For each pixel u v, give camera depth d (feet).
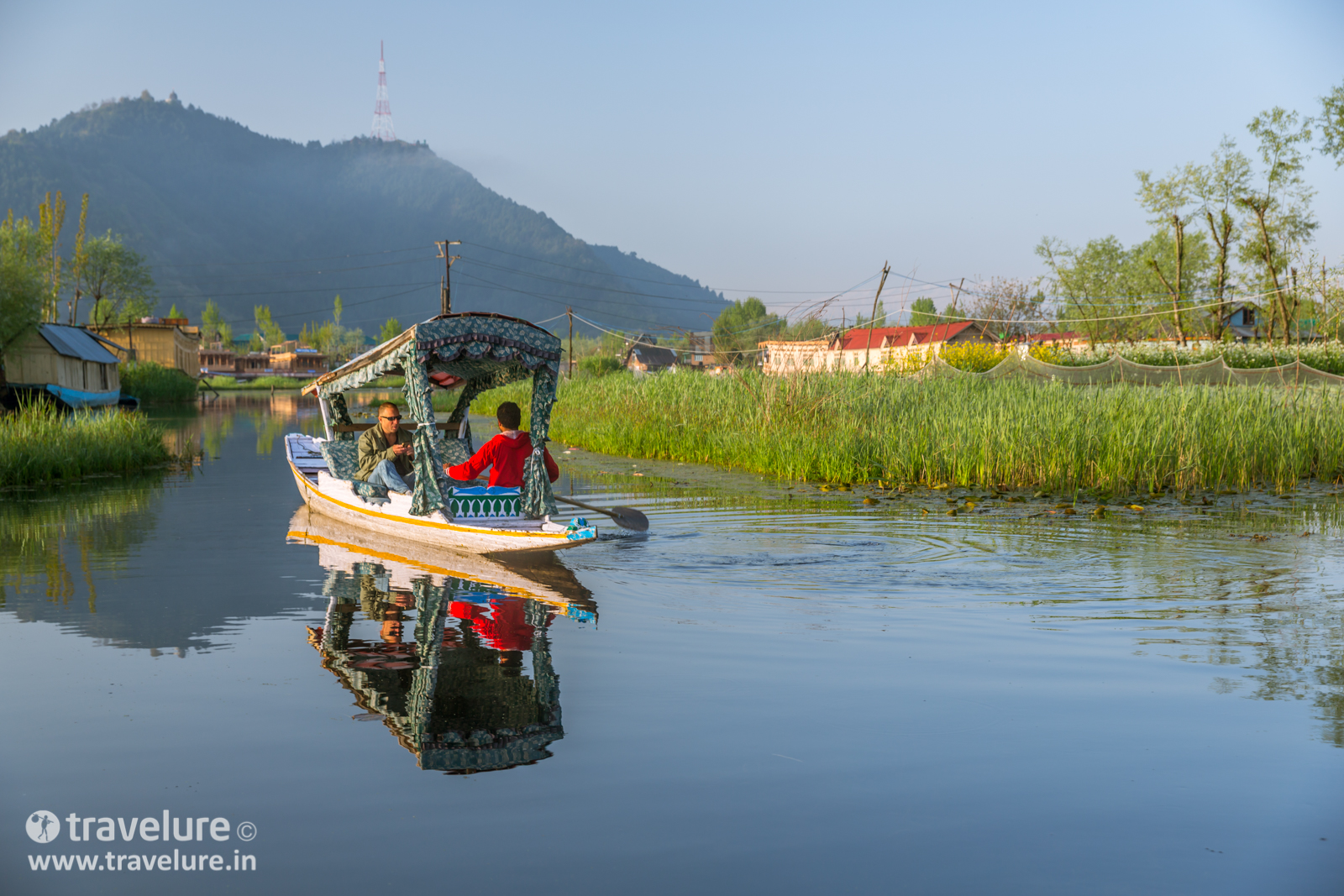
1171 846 10.28
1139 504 38.19
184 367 234.17
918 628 19.48
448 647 18.12
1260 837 10.45
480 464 29.45
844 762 12.59
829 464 48.19
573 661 17.17
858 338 208.64
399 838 10.50
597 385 93.56
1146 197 152.46
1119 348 119.14
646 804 11.34
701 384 72.02
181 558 27.99
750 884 9.50
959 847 10.28
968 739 13.37
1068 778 12.03
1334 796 11.44
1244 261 151.12
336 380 38.52
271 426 103.60
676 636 18.89
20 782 12.03
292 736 13.52
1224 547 28.89
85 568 26.43
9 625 19.88
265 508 39.78
